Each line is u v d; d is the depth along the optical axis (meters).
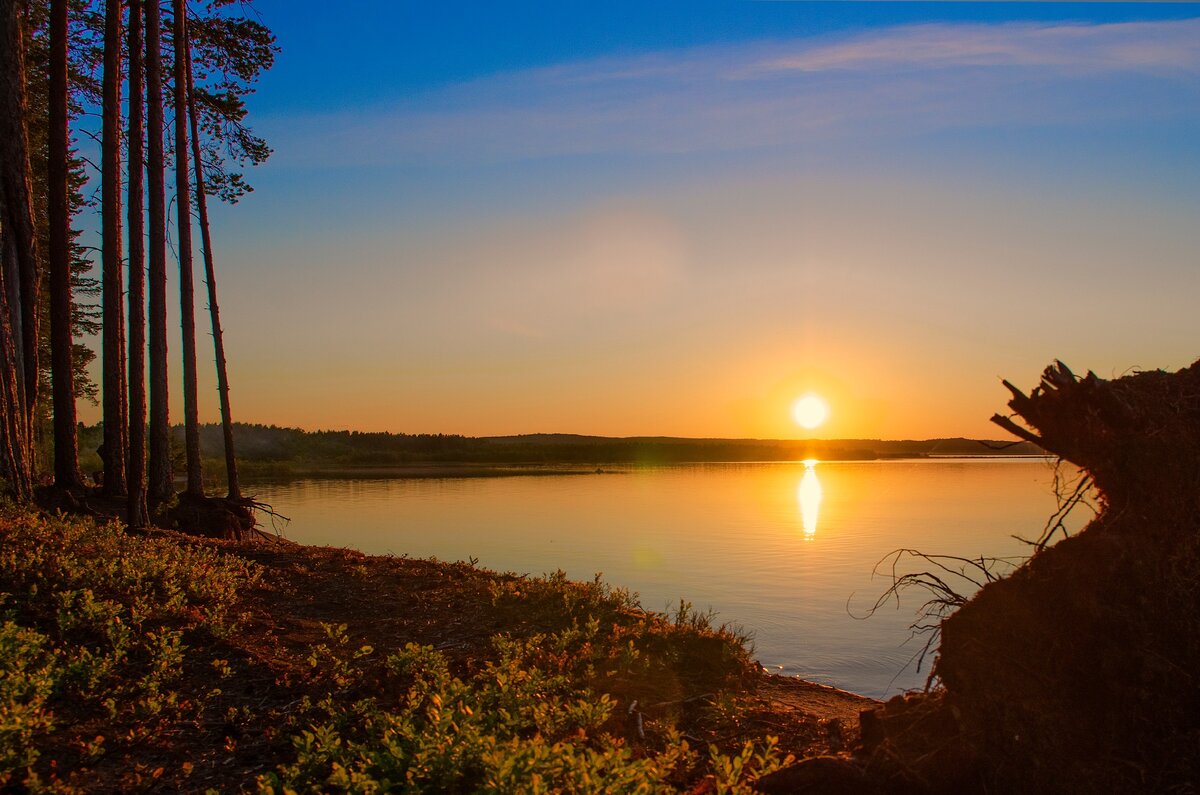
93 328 31.58
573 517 34.78
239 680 6.59
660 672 7.74
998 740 4.47
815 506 40.66
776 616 14.30
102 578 8.22
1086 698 4.41
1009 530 28.58
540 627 9.14
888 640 12.59
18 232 14.73
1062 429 4.69
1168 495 4.48
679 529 29.88
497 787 4.05
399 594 10.55
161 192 17.69
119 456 16.81
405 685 6.71
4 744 4.58
